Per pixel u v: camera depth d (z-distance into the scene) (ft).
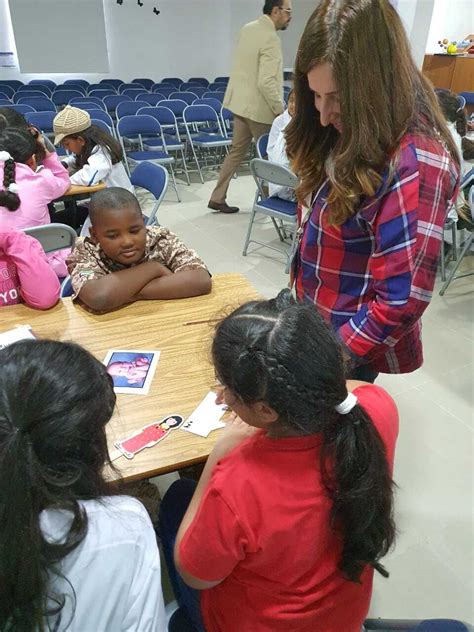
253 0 28.71
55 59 25.94
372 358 3.90
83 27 25.72
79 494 2.00
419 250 3.20
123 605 2.09
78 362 2.00
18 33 24.79
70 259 5.28
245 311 2.19
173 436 3.33
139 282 4.90
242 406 2.15
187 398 3.67
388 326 3.41
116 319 4.67
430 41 24.34
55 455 1.87
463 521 5.44
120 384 3.80
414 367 4.33
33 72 25.90
